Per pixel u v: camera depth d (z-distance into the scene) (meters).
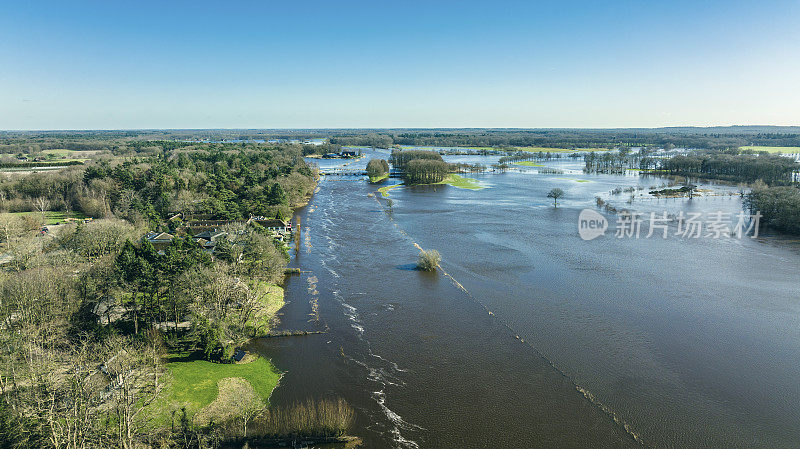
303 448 67.81
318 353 95.12
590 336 102.38
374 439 70.06
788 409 77.50
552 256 161.50
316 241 183.00
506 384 84.62
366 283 134.88
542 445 69.06
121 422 61.91
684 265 150.25
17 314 84.75
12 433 56.91
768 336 101.69
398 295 125.81
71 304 90.44
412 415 76.00
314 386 83.50
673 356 93.94
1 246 151.00
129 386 68.94
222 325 93.81
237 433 68.31
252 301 104.81
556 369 89.50
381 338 101.69
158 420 70.31
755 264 150.38
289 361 92.06
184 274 100.19
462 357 93.94
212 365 89.06
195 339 93.25
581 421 74.44
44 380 65.75
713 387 83.56
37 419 59.06
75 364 71.25
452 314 113.75
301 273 142.50
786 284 131.75
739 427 73.12
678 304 118.81
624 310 115.56
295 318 111.00
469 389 83.19
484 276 141.00
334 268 148.50
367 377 86.81
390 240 185.25
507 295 125.75
